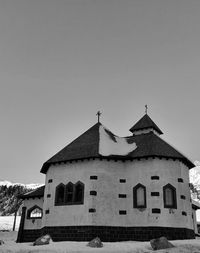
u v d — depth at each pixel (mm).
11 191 154125
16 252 20078
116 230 28891
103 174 30438
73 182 30812
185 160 31578
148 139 33312
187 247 22641
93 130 35188
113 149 32312
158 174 29703
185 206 29984
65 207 30172
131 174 30844
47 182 32594
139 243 24750
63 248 21594
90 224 28469
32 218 36094
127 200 30109
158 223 28047
